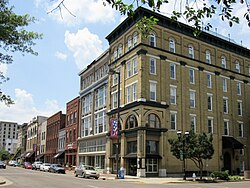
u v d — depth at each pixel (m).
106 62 51.50
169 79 41.78
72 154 62.50
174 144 33.06
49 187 21.73
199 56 46.19
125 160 40.38
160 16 42.06
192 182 30.00
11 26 12.77
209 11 6.52
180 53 43.88
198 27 6.98
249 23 5.96
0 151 135.62
